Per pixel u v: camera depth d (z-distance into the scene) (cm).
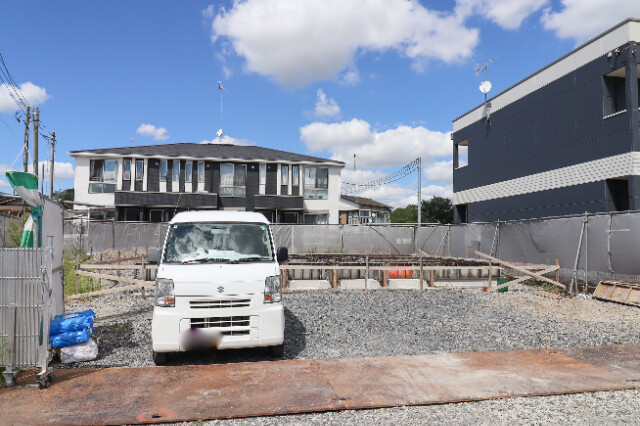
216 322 532
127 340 678
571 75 1859
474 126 2662
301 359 565
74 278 1188
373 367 530
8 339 453
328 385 466
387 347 648
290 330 748
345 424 379
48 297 468
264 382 473
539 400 434
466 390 454
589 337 710
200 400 421
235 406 407
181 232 618
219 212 680
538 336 718
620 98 1717
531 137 2131
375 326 789
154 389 450
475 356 585
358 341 683
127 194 2820
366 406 412
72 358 554
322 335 718
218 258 591
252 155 3183
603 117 1684
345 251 2330
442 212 4156
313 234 2325
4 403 412
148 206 2880
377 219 4634
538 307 996
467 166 2742
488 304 1037
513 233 1515
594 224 1164
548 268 1258
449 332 748
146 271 1336
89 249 2058
